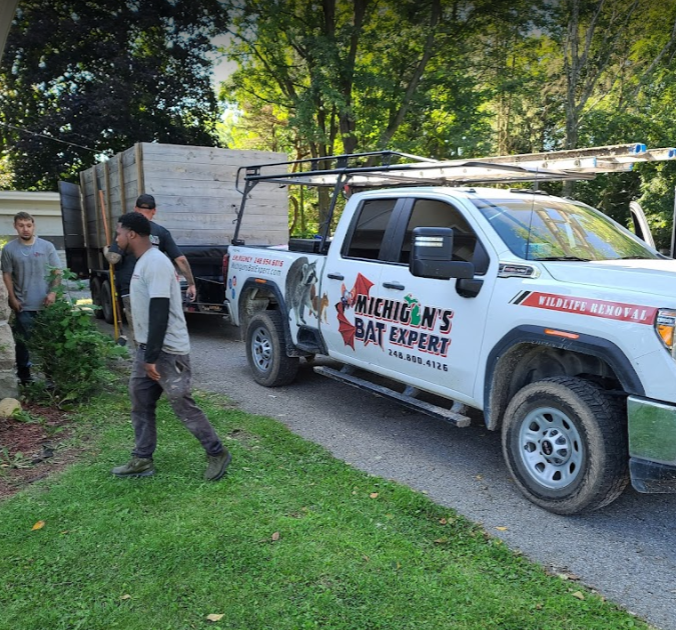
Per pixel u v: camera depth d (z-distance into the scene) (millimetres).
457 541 3594
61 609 2926
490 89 19922
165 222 9523
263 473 4484
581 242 4746
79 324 6012
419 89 19938
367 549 3439
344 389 6898
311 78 20047
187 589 3061
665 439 3398
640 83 17344
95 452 4879
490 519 3936
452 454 5043
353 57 19750
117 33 22922
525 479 4145
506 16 19547
